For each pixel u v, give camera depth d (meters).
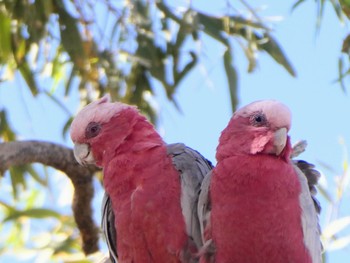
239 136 10.03
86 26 12.55
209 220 9.81
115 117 10.50
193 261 9.88
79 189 12.12
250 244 9.67
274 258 9.66
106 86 12.59
